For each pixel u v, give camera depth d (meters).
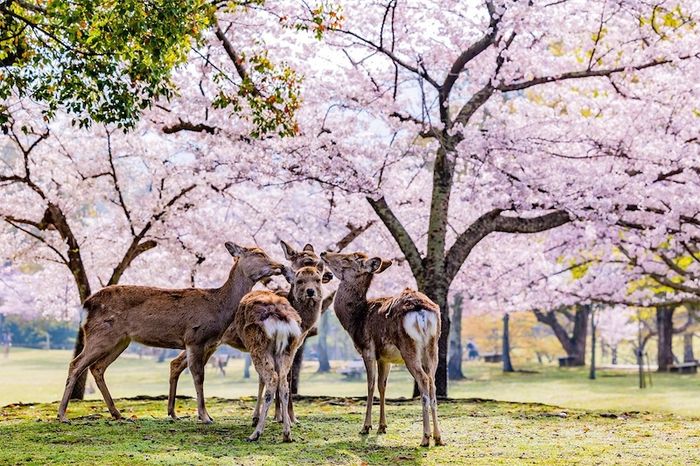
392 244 17.62
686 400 20.86
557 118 14.89
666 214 14.57
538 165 13.98
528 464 6.97
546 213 16.00
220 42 13.45
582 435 8.91
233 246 8.94
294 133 11.16
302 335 8.45
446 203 14.46
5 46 8.90
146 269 16.58
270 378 7.68
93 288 16.55
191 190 14.38
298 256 8.77
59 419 9.09
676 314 44.62
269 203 16.98
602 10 14.02
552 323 42.12
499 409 11.66
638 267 19.80
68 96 8.54
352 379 36.72
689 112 14.39
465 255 14.32
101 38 8.27
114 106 8.62
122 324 8.98
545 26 13.95
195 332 8.90
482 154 13.82
